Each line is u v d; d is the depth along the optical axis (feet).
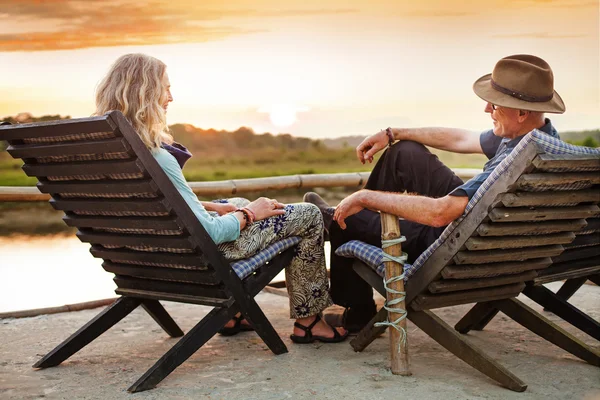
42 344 11.30
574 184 8.59
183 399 8.62
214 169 53.26
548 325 9.85
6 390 9.09
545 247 9.34
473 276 9.07
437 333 9.24
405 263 10.10
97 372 9.80
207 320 9.36
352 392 8.75
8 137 9.09
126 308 10.60
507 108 9.52
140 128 8.83
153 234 9.26
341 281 10.97
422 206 8.79
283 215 10.17
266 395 8.70
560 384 9.03
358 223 10.56
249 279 9.87
